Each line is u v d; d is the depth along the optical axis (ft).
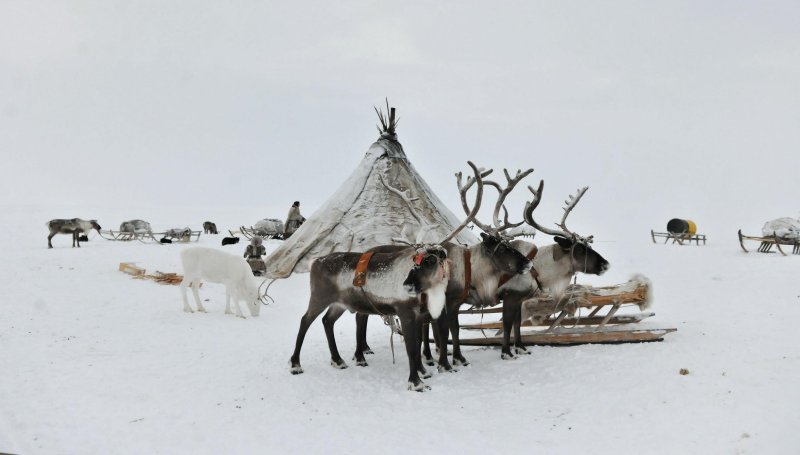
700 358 23.30
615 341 26.27
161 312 36.96
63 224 72.28
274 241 88.38
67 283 46.32
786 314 32.55
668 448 15.83
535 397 20.54
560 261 26.61
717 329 28.91
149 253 67.10
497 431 17.85
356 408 20.33
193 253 37.19
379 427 18.53
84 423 18.81
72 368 24.81
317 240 51.01
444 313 24.13
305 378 23.80
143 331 32.04
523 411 19.35
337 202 52.70
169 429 18.49
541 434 17.47
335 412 19.99
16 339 29.50
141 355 27.25
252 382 23.32
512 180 25.91
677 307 36.50
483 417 19.03
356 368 25.27
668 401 19.16
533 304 27.09
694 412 18.07
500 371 23.71
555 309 26.96
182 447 17.16
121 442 17.43
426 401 20.66
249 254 51.13
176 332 31.99
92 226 83.10
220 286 47.24
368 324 34.94
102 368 24.94
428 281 21.56
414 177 54.39
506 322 25.46
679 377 21.20
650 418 17.99
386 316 28.89
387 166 53.42
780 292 40.34
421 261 21.56
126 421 19.08
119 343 29.37
